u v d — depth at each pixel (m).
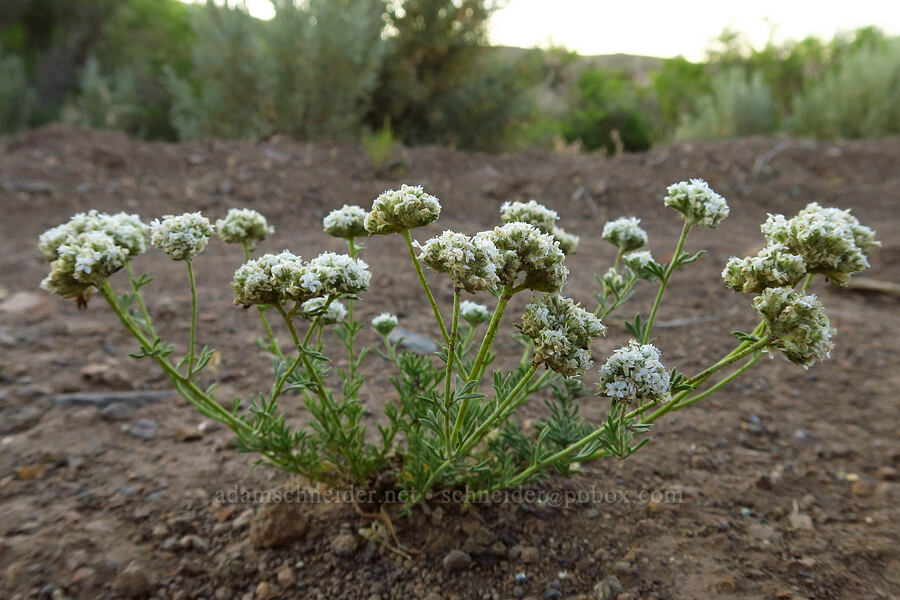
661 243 6.44
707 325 4.64
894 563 2.41
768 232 2.20
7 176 6.72
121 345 3.89
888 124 11.46
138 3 18.08
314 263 1.97
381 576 2.26
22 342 3.79
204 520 2.50
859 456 3.13
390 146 8.14
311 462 2.46
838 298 5.37
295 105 9.22
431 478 2.30
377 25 10.43
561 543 2.45
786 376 3.94
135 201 6.54
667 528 2.57
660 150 9.59
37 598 2.09
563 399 2.60
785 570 2.36
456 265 1.72
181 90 10.38
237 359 3.82
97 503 2.54
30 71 16.05
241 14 9.58
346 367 3.77
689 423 3.39
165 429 3.11
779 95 18.03
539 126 15.21
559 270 1.84
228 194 6.83
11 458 2.77
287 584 2.21
